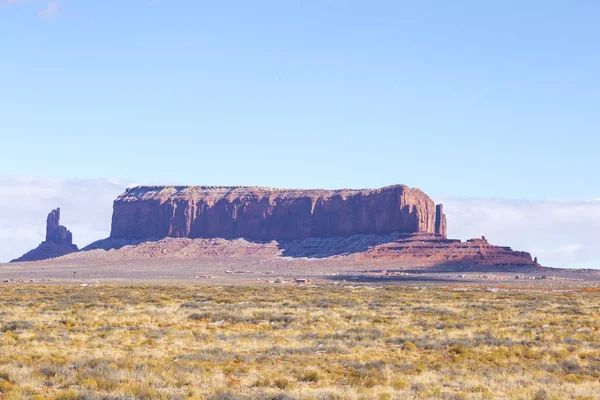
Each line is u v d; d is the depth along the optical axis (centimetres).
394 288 17125
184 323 7394
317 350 5466
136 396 3534
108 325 6925
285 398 3550
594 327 7475
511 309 9688
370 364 4728
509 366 4828
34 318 7469
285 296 12775
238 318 7862
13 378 3894
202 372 4297
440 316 8550
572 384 4181
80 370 4281
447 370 4569
